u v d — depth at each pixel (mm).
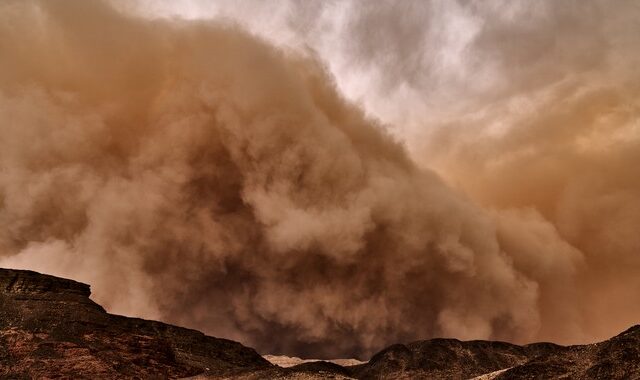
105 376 64250
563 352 62031
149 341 76125
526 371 57906
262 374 65125
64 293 80250
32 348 65438
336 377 63781
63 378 60906
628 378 50594
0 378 59031
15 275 78688
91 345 69938
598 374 52719
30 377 59781
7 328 68500
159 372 72000
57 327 71125
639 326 60875
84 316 76812
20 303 74375
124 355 71500
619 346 56094
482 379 61500
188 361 82375
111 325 79438
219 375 68188
